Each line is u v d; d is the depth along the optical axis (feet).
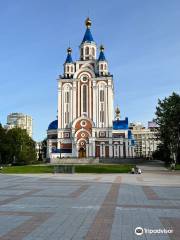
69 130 385.29
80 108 387.96
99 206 60.29
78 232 39.81
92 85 388.98
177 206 60.44
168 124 250.98
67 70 403.13
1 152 325.21
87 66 394.73
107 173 192.85
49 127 409.49
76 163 325.83
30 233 39.17
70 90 392.47
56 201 66.85
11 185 106.42
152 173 191.62
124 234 38.86
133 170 189.57
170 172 201.16
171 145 261.44
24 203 63.72
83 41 412.16
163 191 87.66
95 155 375.86
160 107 254.68
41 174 182.29
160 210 55.77
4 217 49.03
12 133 355.36
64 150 381.81
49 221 46.21
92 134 378.32
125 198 72.08
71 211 54.70
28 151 364.38
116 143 377.91
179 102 250.78
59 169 197.47
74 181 125.49
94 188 95.91
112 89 396.37
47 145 403.54
